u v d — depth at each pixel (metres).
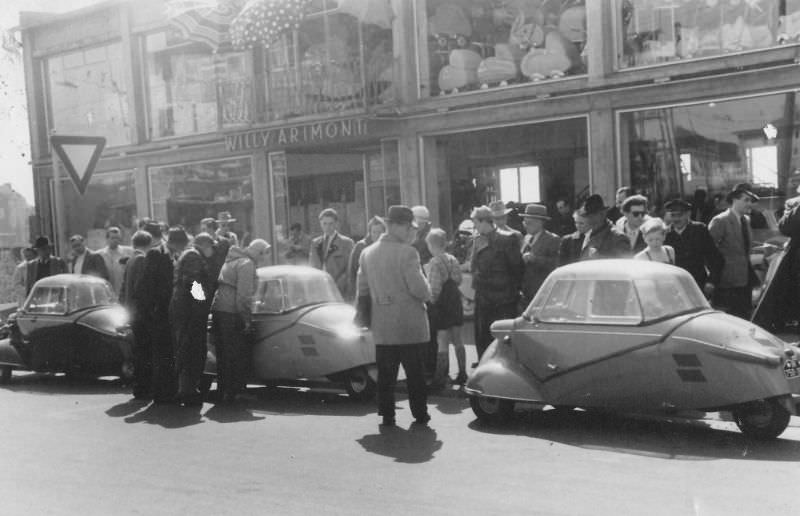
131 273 11.17
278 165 19.11
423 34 16.69
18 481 7.10
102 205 22.58
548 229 15.43
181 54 20.75
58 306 12.95
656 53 14.29
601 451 7.39
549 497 6.04
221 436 8.66
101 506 6.30
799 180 12.98
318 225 18.58
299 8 16.50
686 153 13.98
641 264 8.21
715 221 11.16
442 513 5.78
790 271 8.95
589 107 14.82
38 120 23.69
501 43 15.86
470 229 16.31
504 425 8.66
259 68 18.45
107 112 22.30
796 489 6.02
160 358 10.91
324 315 10.62
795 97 12.99
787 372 7.66
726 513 5.54
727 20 13.60
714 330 7.54
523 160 15.73
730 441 7.58
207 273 10.73
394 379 8.91
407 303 8.81
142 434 8.91
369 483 6.63
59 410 10.57
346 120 16.97
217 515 5.96
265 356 10.84
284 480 6.83
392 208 8.91
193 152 20.48
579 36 14.98
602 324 8.05
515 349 8.62
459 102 16.25
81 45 22.52
